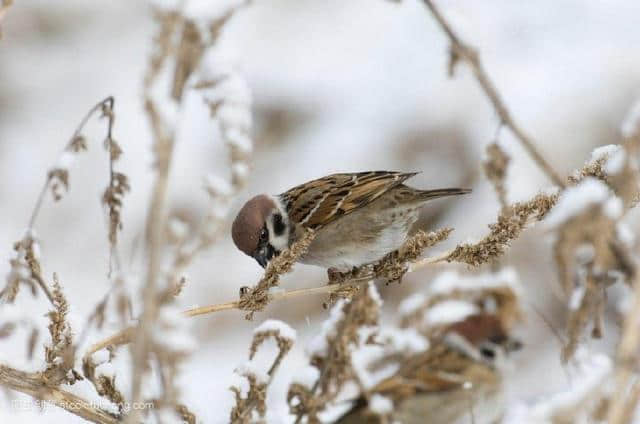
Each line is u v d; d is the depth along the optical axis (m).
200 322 14.22
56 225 15.96
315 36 17.50
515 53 16.84
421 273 14.02
